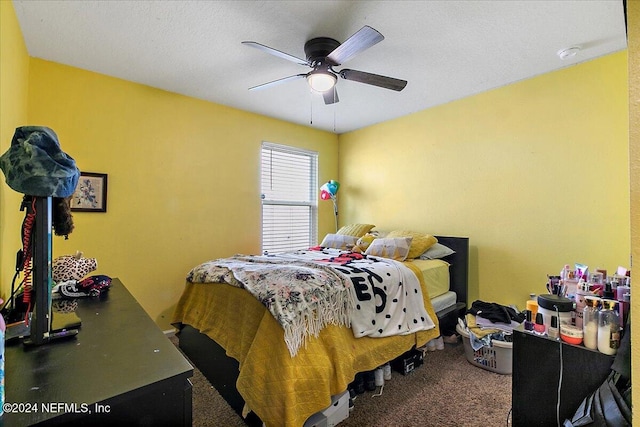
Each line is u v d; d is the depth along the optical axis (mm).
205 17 1858
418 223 3521
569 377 1283
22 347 900
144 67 2480
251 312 1715
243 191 3475
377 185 3988
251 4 1745
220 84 2803
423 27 1952
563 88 2484
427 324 2273
